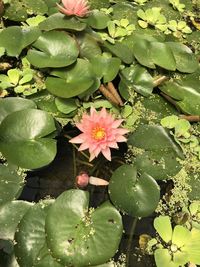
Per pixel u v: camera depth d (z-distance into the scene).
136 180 0.51
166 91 0.63
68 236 0.45
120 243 0.49
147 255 0.48
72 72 0.59
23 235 0.45
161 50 0.65
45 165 0.51
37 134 0.52
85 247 0.44
